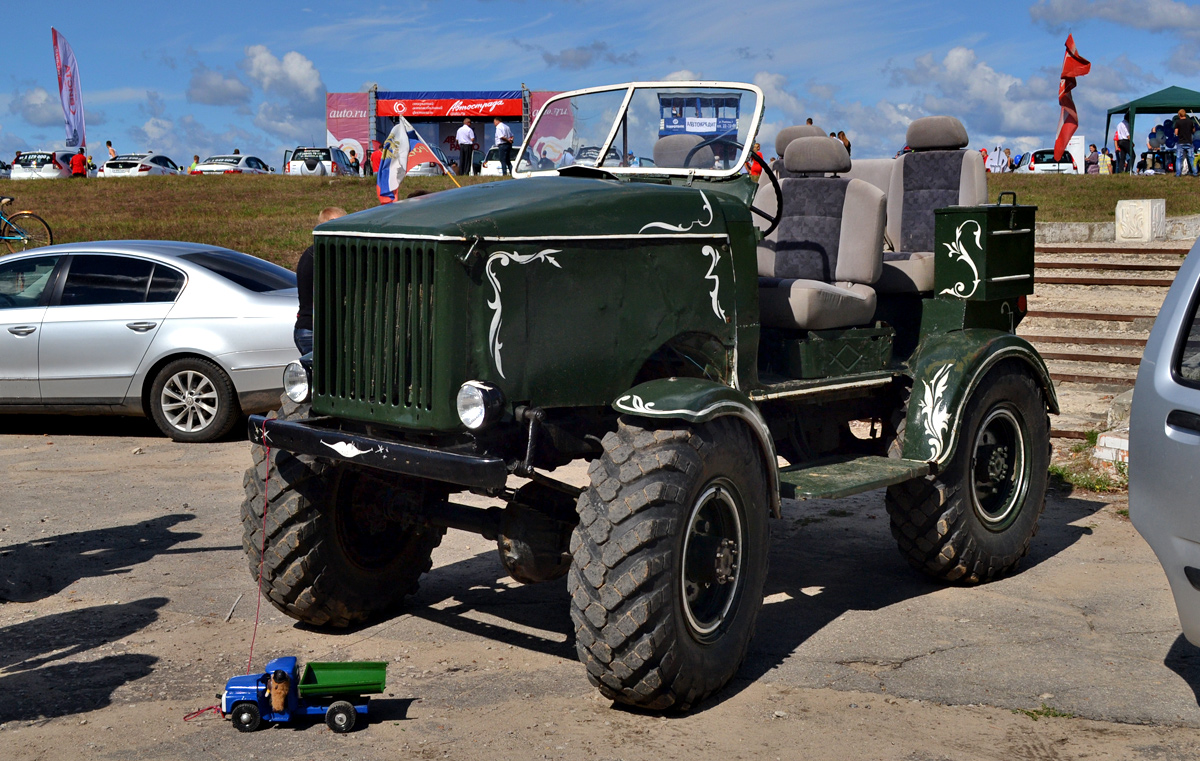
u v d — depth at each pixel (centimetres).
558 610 486
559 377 384
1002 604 488
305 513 434
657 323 411
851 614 477
